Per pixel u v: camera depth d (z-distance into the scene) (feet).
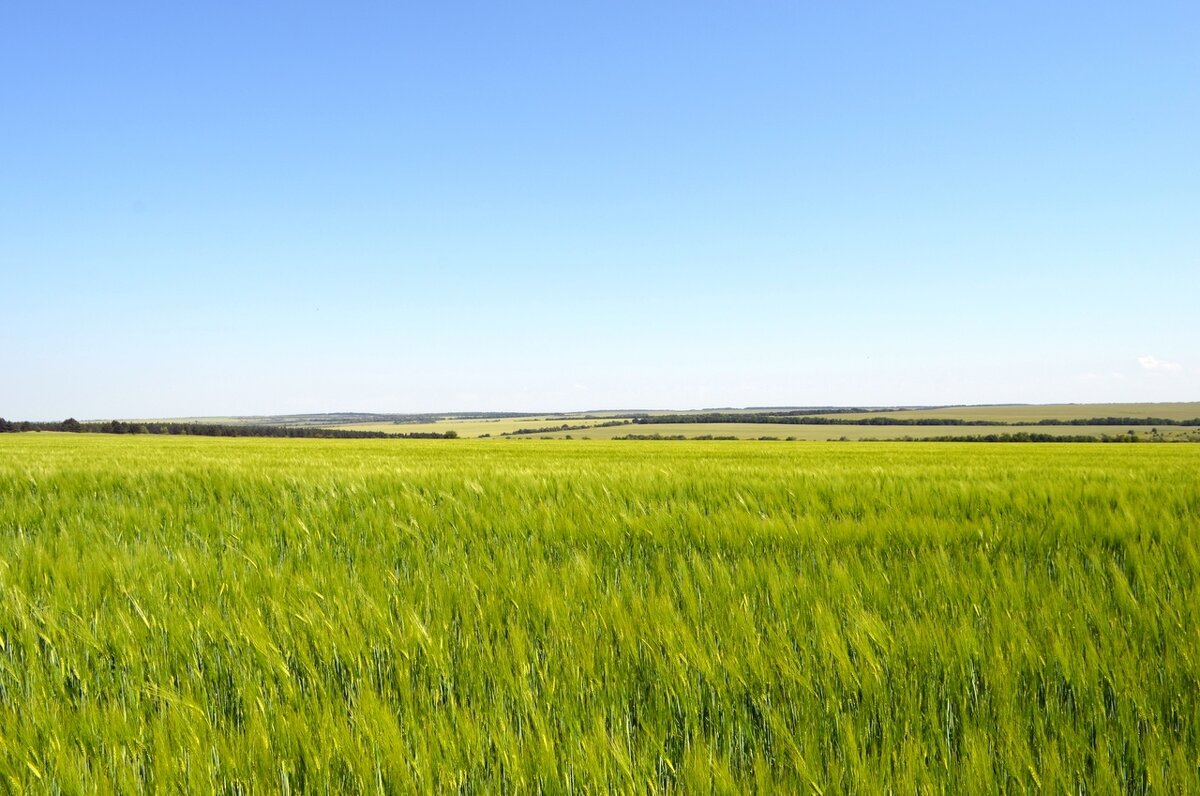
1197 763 6.72
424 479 27.66
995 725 7.41
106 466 36.24
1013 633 9.25
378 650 9.23
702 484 26.30
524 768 6.69
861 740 7.27
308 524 19.04
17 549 14.96
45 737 7.15
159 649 9.41
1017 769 6.60
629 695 8.34
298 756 7.04
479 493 24.00
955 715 7.89
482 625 10.18
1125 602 10.77
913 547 15.72
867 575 12.35
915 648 8.95
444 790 6.47
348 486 25.11
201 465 39.09
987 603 10.91
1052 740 7.09
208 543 16.60
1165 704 7.89
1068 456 91.45
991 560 14.51
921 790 6.47
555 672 8.61
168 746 6.97
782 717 7.59
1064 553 14.69
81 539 16.43
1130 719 7.43
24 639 9.50
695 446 153.58
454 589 11.79
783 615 10.42
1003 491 23.12
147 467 34.63
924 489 24.50
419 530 17.93
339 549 16.06
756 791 6.47
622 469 34.12
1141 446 159.12
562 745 7.07
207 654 9.29
